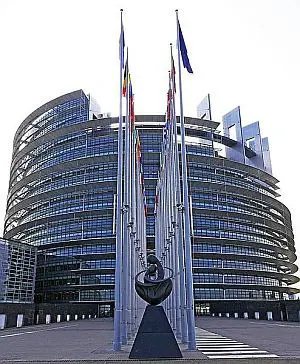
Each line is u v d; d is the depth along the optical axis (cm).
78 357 1323
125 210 2006
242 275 8169
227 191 8688
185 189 1802
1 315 3172
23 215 9450
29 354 1430
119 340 1585
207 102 9594
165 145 3048
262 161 10225
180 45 2088
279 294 8900
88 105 9138
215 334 2431
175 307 2327
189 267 1664
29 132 10456
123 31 2112
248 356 1330
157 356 1259
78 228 7912
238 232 8375
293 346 1666
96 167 8425
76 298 7575
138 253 3228
